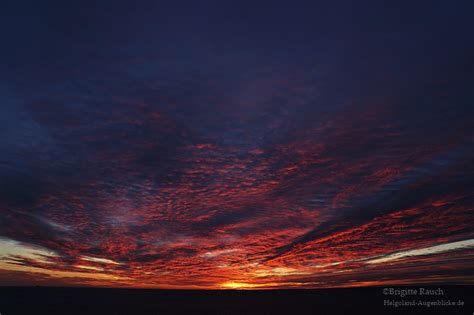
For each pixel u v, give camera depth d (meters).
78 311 25.97
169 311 26.20
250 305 30.25
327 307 27.27
